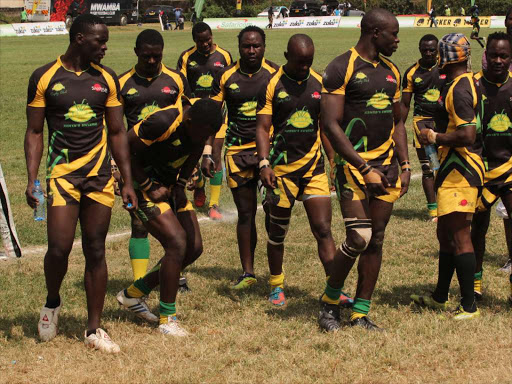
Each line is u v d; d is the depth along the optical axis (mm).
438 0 62250
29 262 7223
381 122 5137
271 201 5832
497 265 6918
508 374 4391
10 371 4586
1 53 33000
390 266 6910
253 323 5426
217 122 5066
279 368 4574
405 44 34344
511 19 6375
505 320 5340
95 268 5016
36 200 4941
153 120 5027
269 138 5941
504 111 5453
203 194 9281
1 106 18375
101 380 4434
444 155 5371
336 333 5129
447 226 5383
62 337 5195
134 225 6164
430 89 8539
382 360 4617
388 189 5191
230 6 64562
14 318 5629
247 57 6445
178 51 32594
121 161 5078
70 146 4914
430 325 5223
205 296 6207
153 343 5043
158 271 5434
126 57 30062
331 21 53156
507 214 5918
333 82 5047
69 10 53625
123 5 55219
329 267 5766
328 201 5855
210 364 4633
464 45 5203
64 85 4871
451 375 4410
